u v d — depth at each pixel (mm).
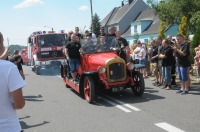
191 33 24641
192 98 9734
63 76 14070
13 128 3119
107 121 7617
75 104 9938
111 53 11141
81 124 7508
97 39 11367
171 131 6504
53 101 10641
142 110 8523
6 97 3117
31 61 24156
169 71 11625
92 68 10578
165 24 28328
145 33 47844
